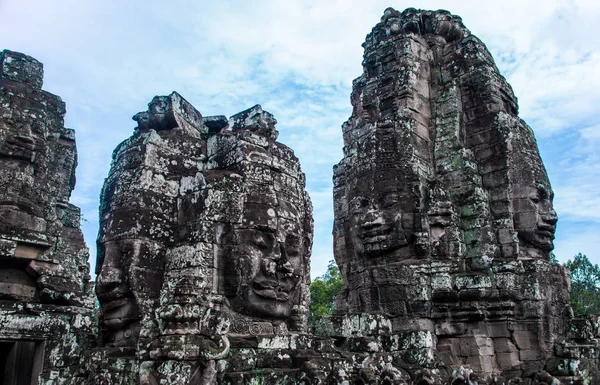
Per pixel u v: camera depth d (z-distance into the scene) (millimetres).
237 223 6680
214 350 5230
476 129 12477
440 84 13266
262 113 7812
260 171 7094
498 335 10641
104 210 7109
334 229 12766
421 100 12633
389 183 11398
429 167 12148
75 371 6617
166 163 7164
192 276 6066
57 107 10438
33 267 9109
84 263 13586
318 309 32188
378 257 11359
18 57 9930
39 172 9602
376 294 10992
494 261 11055
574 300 35656
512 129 12109
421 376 7797
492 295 10672
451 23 13891
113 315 6457
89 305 9656
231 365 5734
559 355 9805
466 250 11391
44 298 9164
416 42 13172
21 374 8367
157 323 5504
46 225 9438
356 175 11961
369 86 13094
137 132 7590
